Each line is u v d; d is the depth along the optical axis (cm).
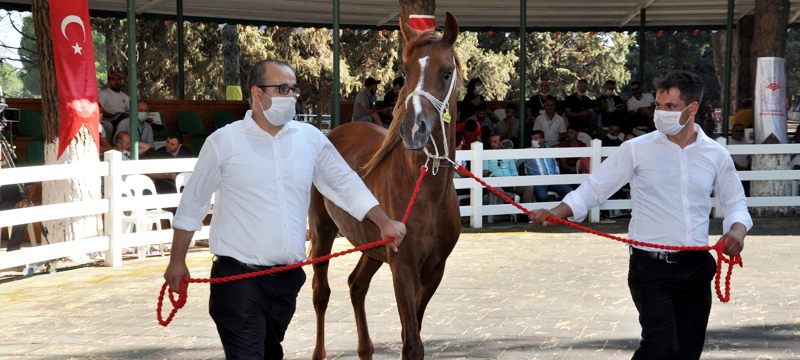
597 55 4503
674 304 405
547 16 1978
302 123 400
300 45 3194
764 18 1370
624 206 1288
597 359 564
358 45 3325
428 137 448
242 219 376
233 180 376
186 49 3083
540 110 1571
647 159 406
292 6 1811
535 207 1299
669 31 2106
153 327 664
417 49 465
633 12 1925
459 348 595
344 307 726
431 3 1245
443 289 797
